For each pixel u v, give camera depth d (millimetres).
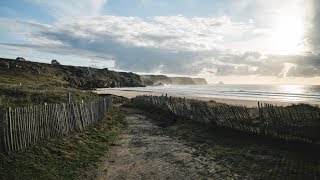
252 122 14203
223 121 15742
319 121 11234
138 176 9555
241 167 10023
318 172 9023
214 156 11672
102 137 14953
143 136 16766
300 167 9547
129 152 12734
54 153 10648
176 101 27391
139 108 36438
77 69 181750
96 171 9883
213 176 9344
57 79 124000
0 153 9047
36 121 10953
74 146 12062
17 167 8656
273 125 12711
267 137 13055
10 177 8000
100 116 19938
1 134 9180
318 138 11148
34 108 10852
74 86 112625
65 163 10016
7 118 9391
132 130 19141
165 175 9625
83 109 15766
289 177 8781
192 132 16906
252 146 12445
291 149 11508
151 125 21656
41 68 143875
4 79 72875
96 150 12484
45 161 9664
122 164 10852
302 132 11633
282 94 93000
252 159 10773
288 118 12156
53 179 8531
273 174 9117
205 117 17641
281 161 10266
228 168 10031
